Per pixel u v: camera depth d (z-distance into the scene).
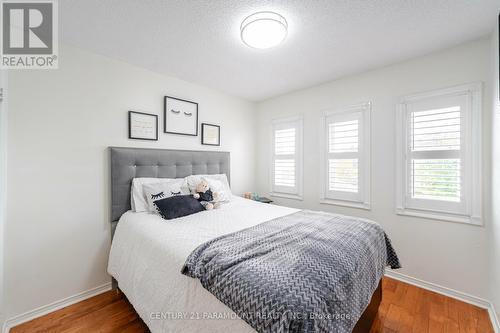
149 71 2.49
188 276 1.19
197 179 2.70
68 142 1.96
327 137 2.90
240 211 2.30
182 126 2.77
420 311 1.84
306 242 1.35
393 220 2.37
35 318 1.77
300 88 3.11
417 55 2.18
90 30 1.76
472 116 1.93
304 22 1.67
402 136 2.30
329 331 0.88
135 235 1.79
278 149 3.50
